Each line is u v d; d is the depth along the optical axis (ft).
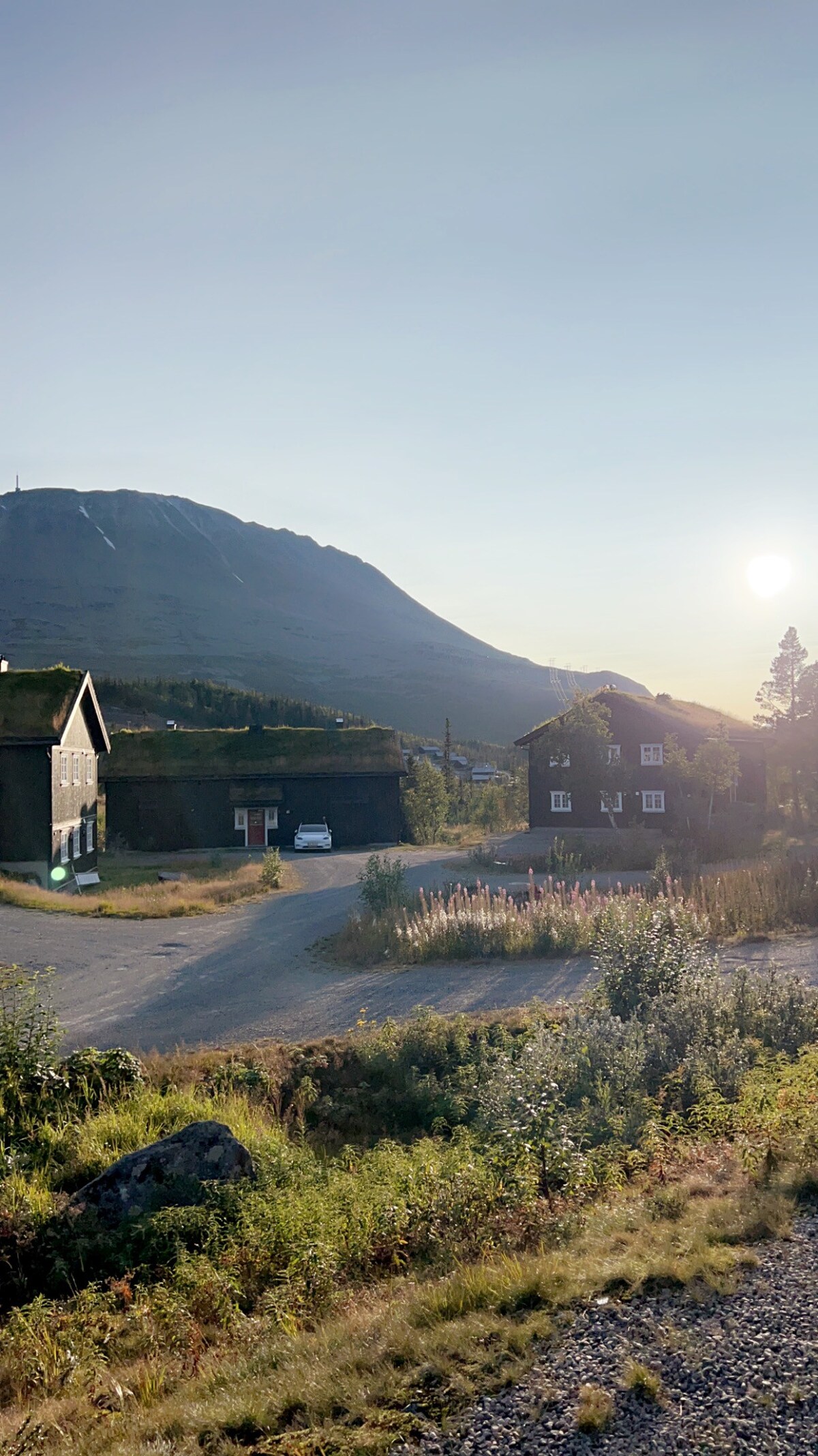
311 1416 16.85
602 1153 32.22
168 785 182.70
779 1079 36.09
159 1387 20.83
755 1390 15.71
